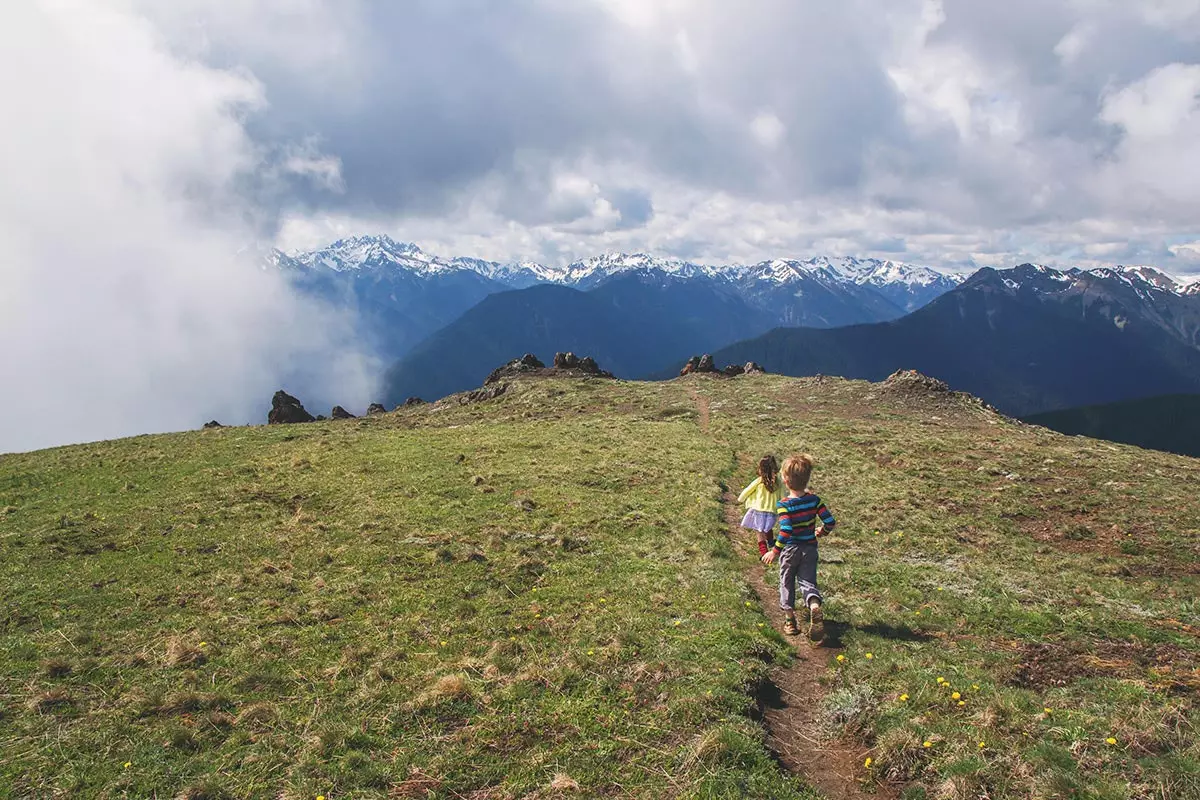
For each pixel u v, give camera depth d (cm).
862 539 2002
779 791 791
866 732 938
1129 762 784
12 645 1258
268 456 3459
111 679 1118
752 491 1399
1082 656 1133
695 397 6291
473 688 1027
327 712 983
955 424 4766
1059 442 3928
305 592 1519
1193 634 1245
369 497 2475
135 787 822
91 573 1689
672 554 1773
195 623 1348
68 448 4166
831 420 4853
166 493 2623
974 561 1778
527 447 3606
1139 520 2183
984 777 793
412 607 1418
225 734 941
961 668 1086
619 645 1168
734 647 1163
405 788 809
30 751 899
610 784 806
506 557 1753
